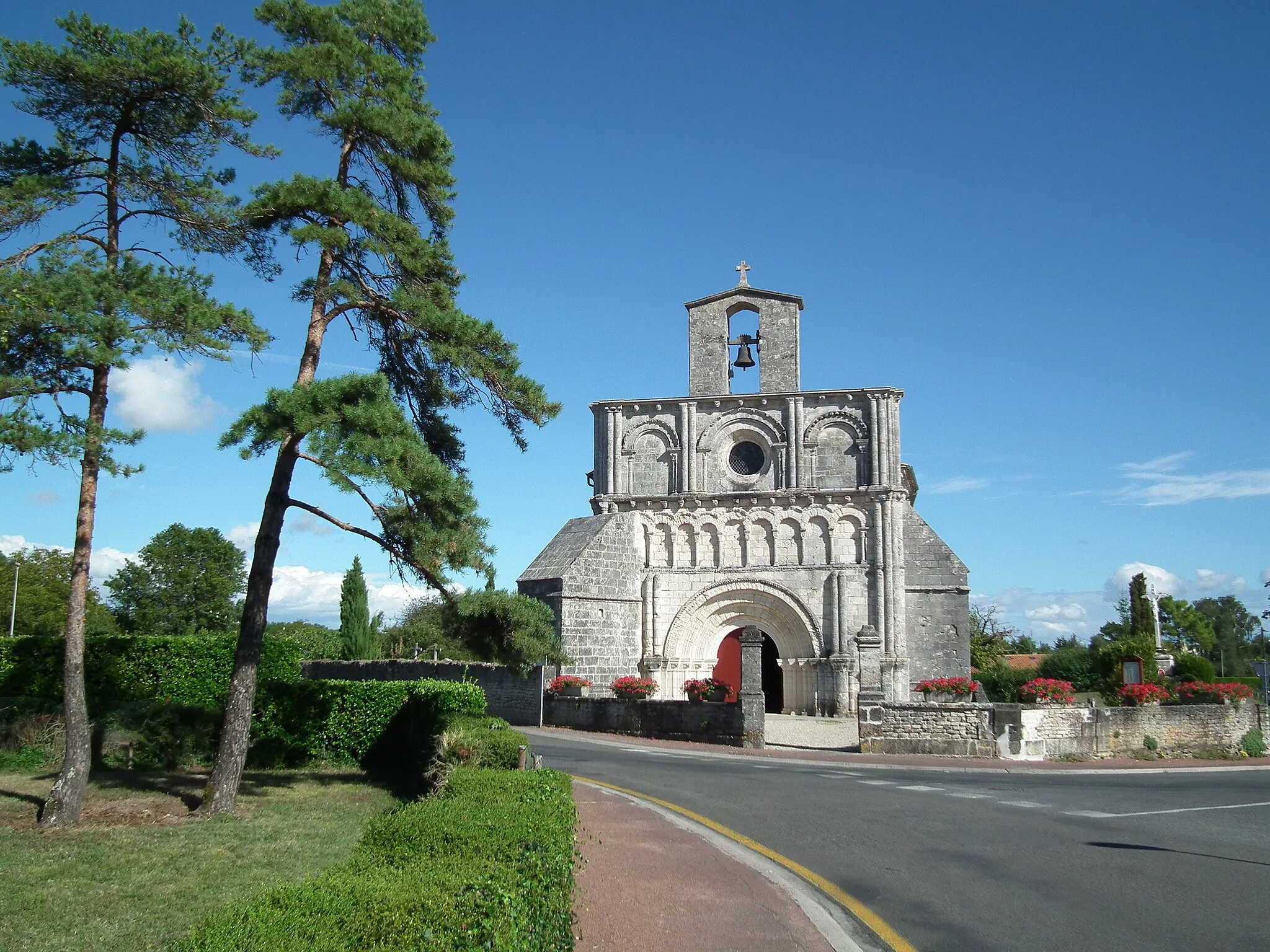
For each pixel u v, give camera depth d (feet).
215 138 48.80
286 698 63.41
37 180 42.93
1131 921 28.14
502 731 50.47
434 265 51.39
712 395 119.55
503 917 17.52
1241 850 39.37
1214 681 130.62
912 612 113.09
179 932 27.76
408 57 55.16
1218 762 83.76
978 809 49.39
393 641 177.78
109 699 78.38
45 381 42.52
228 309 44.16
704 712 87.30
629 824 41.55
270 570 47.60
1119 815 48.49
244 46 48.11
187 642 82.17
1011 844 39.81
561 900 21.97
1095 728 83.87
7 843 38.65
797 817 45.93
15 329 39.93
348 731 63.41
